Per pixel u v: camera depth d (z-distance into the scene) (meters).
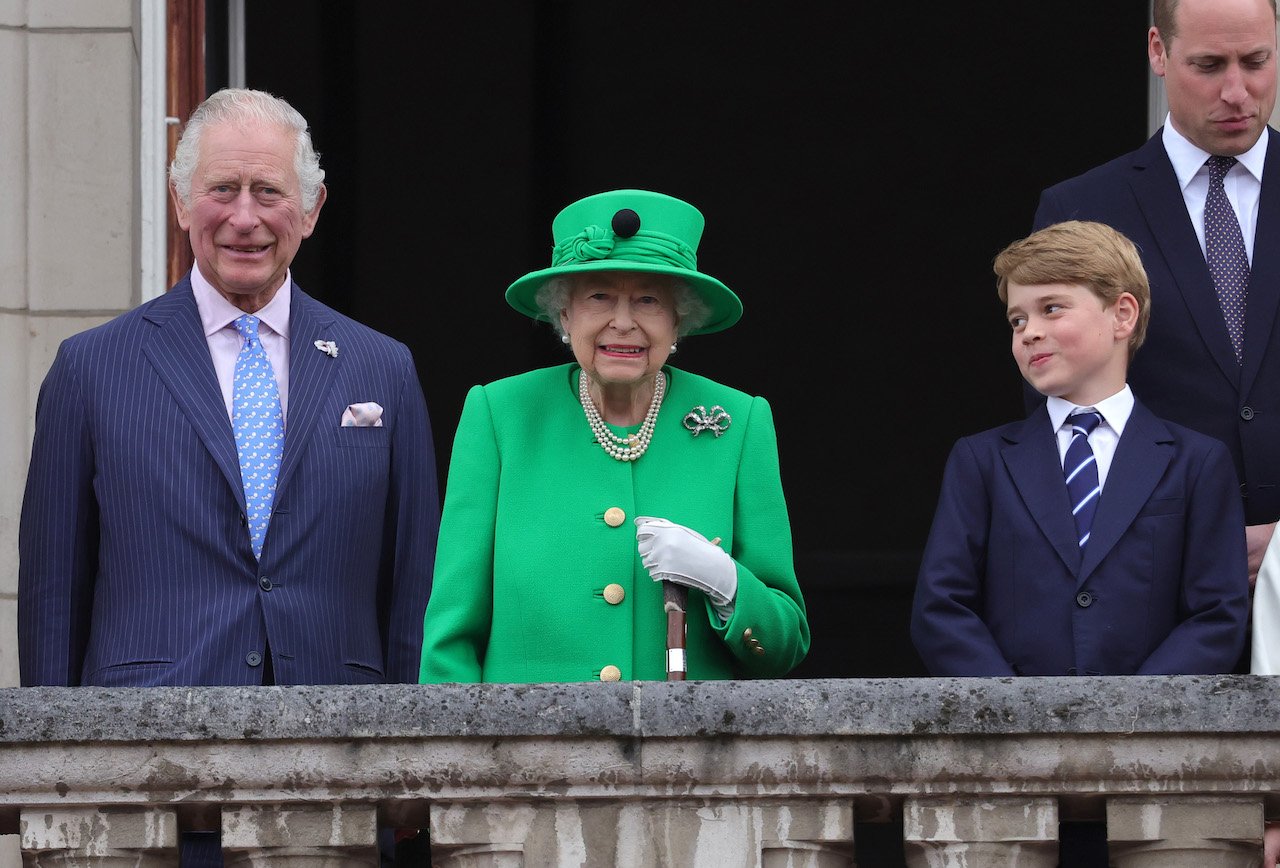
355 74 47.25
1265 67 18.38
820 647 46.88
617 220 15.83
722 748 13.20
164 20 26.55
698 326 16.59
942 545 16.73
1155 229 18.78
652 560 15.40
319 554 17.00
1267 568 16.73
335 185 47.44
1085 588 16.27
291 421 17.22
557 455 16.45
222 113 17.53
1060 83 48.56
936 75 48.72
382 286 47.53
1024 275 17.00
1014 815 13.23
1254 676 13.25
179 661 16.52
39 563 17.00
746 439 16.67
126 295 25.62
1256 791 13.22
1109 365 16.95
